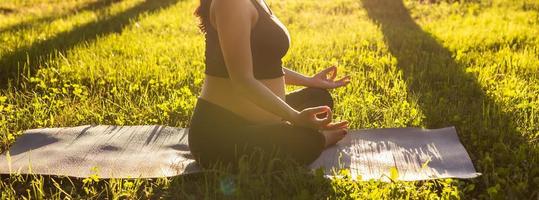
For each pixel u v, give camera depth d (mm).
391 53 8398
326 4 13000
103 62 7922
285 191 4180
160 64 7922
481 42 8781
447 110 5793
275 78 4434
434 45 8742
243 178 4230
